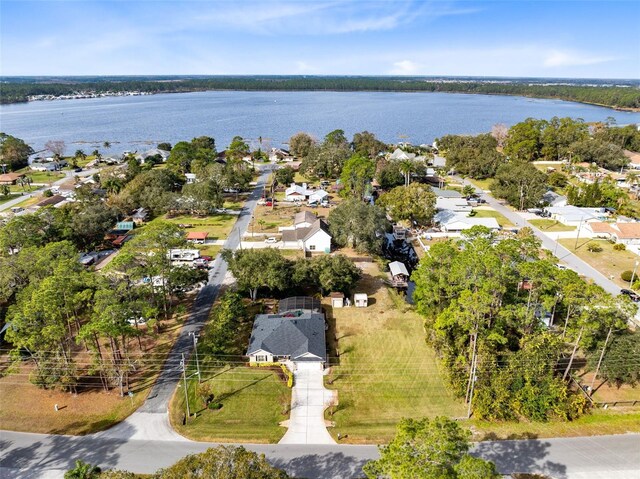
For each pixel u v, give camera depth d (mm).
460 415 44000
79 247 83688
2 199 122250
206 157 152625
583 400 43469
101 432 41906
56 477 36906
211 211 108500
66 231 78562
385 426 42438
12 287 57562
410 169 125438
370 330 59281
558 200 111625
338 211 88812
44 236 75188
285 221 103062
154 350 54156
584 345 45219
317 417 43688
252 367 51281
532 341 46156
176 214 108938
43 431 42031
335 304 65375
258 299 66312
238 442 40562
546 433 41562
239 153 160625
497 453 39125
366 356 53625
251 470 26922
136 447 40188
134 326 57750
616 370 45062
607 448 39750
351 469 37500
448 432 27703
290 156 182625
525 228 86188
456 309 48031
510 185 114000
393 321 61625
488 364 45562
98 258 83188
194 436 41344
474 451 39281
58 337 43469
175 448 40031
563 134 160500
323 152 148250
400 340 57031
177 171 143750
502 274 48312
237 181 122625
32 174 153625
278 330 54406
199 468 27109
